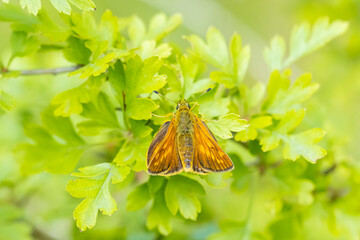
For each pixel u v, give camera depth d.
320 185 0.43
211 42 0.41
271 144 0.41
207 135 0.40
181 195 0.40
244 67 0.42
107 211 0.39
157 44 0.42
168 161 0.40
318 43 0.43
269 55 0.43
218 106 0.40
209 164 0.40
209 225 0.47
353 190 0.44
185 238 0.46
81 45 0.41
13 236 0.46
